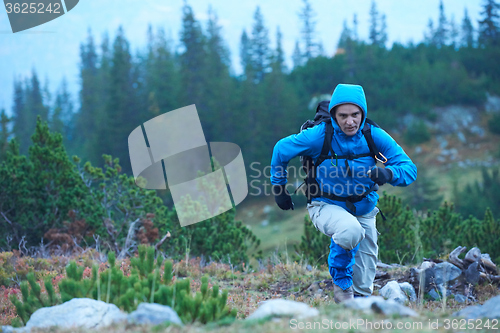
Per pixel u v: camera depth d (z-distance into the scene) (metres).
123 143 104.31
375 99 113.94
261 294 9.69
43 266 10.99
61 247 14.77
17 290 8.70
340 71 121.69
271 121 103.81
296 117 107.19
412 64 124.88
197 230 16.52
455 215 17.62
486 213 17.11
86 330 4.51
